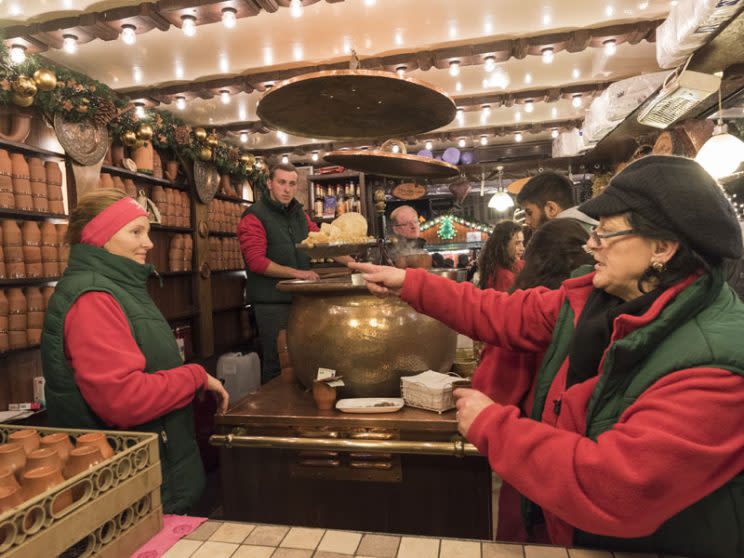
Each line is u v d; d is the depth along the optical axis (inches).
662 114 155.9
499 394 55.8
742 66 143.0
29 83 131.6
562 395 37.5
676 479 26.6
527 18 139.0
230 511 62.3
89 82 154.4
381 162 69.9
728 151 137.3
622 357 31.2
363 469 57.9
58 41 135.0
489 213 363.9
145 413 55.0
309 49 152.6
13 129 138.2
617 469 27.5
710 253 30.4
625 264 33.0
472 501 56.4
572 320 42.8
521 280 60.5
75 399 55.6
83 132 156.8
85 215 61.5
